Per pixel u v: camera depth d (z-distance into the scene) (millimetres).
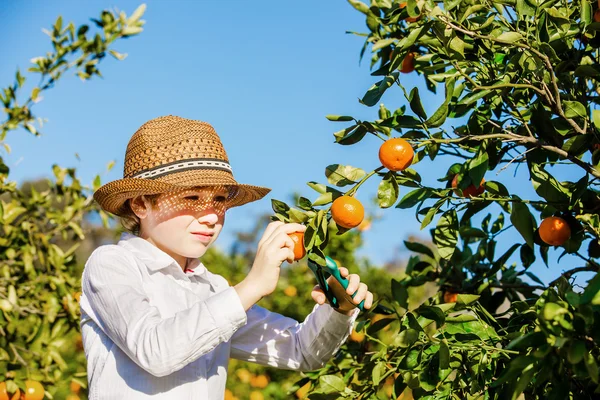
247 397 5820
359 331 2512
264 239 2027
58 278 4285
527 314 2295
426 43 2295
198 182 2178
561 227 2234
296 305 5867
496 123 2389
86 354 2189
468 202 2369
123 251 2193
